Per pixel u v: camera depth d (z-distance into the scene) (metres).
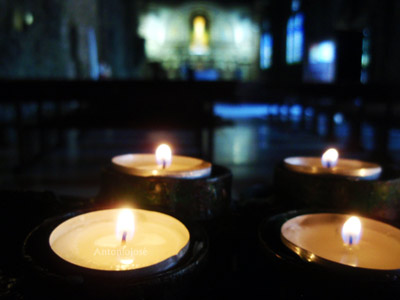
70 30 7.57
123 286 0.32
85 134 5.19
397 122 3.51
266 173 2.79
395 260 0.45
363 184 0.58
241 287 0.56
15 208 0.65
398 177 0.68
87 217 0.50
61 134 4.16
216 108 10.55
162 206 0.57
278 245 0.46
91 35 8.97
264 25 15.68
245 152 3.76
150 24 17.50
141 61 16.62
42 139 3.59
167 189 0.57
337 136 5.16
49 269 0.36
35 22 5.52
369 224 0.51
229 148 4.03
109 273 0.34
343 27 8.64
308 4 10.52
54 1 6.36
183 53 17.52
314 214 0.53
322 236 0.51
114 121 3.00
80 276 0.33
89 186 2.50
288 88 3.74
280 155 3.59
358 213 0.55
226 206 0.63
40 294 0.37
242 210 0.72
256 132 5.50
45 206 0.66
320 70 9.41
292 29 12.07
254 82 3.55
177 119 3.04
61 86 3.09
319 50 9.59
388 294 0.34
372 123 3.81
